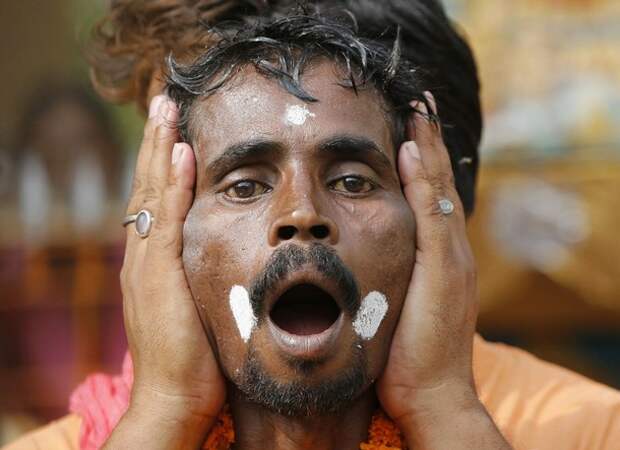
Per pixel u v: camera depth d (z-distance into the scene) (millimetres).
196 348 4133
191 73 4188
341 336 3867
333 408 3871
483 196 9023
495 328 9484
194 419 4137
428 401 4137
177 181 4137
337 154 3967
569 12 9344
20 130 9969
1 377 8812
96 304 9070
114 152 9984
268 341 3846
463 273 4215
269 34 4098
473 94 5105
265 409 4098
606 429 4605
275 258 3826
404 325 4141
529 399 4770
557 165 9109
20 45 12008
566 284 8953
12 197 9734
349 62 4039
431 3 5039
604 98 9211
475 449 4094
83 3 11719
